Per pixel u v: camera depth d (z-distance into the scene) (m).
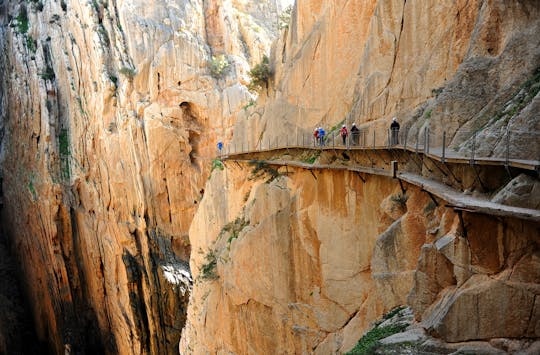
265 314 23.09
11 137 61.22
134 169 50.50
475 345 9.23
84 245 54.97
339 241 18.52
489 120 12.03
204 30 55.94
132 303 49.84
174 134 50.69
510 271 8.91
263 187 23.70
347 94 21.88
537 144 9.66
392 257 14.42
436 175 12.95
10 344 57.28
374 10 20.73
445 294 10.73
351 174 17.98
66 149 55.22
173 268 50.25
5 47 62.25
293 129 25.89
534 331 8.52
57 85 56.00
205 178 51.91
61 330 54.91
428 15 16.70
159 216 50.81
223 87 53.22
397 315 13.38
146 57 51.41
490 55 12.93
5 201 64.62
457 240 9.90
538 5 11.83
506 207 8.79
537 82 10.87
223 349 26.66
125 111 50.66
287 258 21.52
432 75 16.09
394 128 16.02
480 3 14.16
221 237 28.56
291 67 27.22
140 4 52.66
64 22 55.69
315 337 19.86
